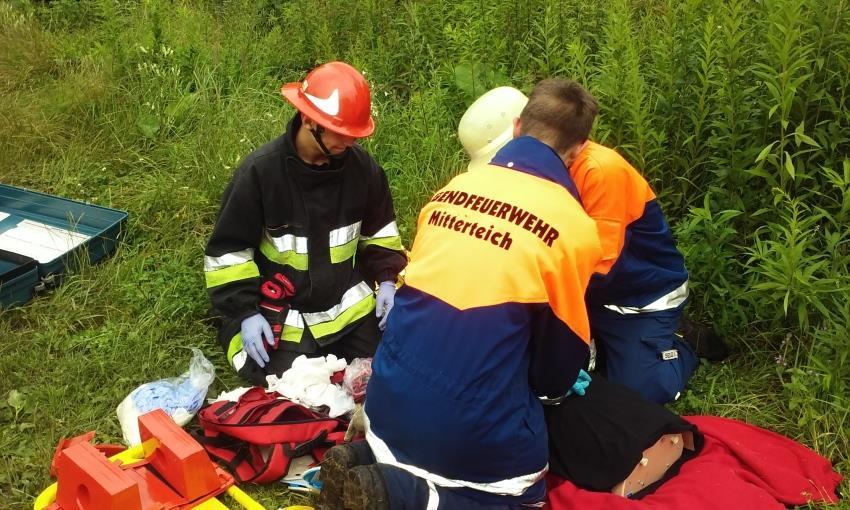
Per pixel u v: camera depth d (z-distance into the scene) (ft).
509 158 8.36
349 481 7.75
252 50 20.71
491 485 8.14
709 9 13.74
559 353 8.16
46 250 14.06
